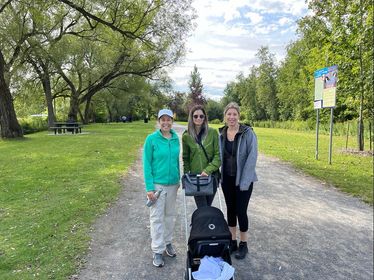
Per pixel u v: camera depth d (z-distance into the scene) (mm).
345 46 15727
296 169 11492
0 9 22078
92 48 37656
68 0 21297
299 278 4352
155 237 4609
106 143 19375
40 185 8742
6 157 13922
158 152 4609
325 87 13117
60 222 6023
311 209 7086
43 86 39000
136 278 4305
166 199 4727
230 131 4785
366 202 7613
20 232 5570
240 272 4480
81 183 8945
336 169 11430
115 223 6098
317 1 16719
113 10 23062
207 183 4473
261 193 8312
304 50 45781
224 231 3801
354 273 4500
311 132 36844
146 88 51125
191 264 3863
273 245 5301
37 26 25109
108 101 61438
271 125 59156
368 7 14516
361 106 16328
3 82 23078
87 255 4848
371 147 18328
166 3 24875
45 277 4199
